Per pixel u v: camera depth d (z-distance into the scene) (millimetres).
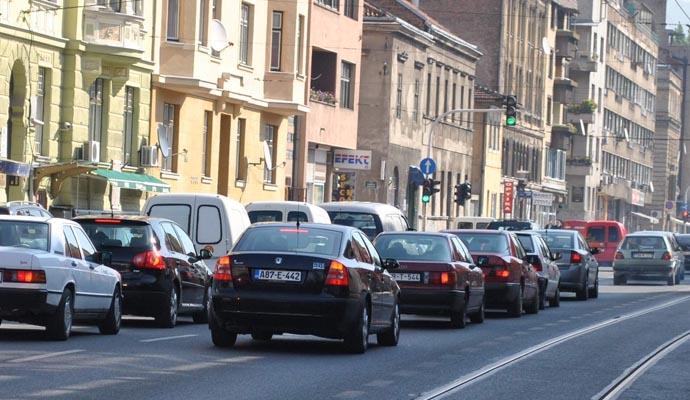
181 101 114938
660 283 143625
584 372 44531
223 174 124250
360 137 164000
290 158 139875
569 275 97438
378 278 50156
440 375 41844
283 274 46812
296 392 35781
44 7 95250
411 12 179375
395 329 53000
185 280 60438
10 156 93562
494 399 36344
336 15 147750
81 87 99812
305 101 137250
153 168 110062
